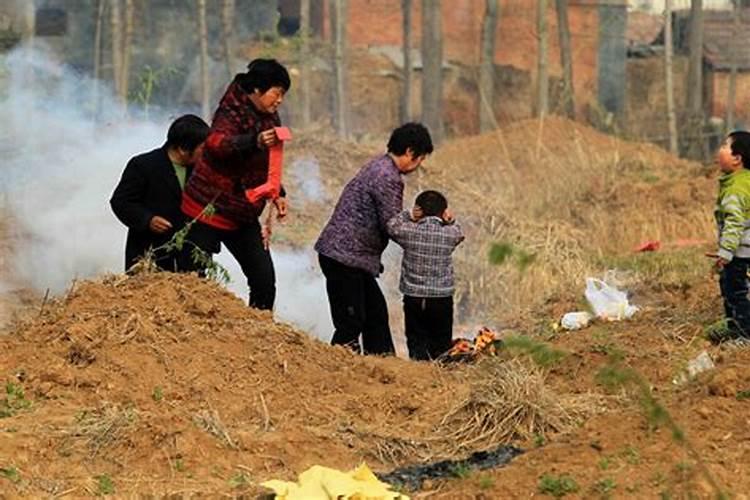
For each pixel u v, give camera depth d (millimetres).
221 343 19016
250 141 20875
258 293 21781
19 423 16797
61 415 17125
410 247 22625
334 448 16859
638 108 61375
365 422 17828
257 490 15523
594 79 61188
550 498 15039
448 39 60156
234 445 16531
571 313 26031
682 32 63531
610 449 15859
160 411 17359
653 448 15719
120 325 18891
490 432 17328
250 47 55469
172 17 53281
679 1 68562
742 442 15727
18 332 19547
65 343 18641
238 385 18297
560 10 55000
